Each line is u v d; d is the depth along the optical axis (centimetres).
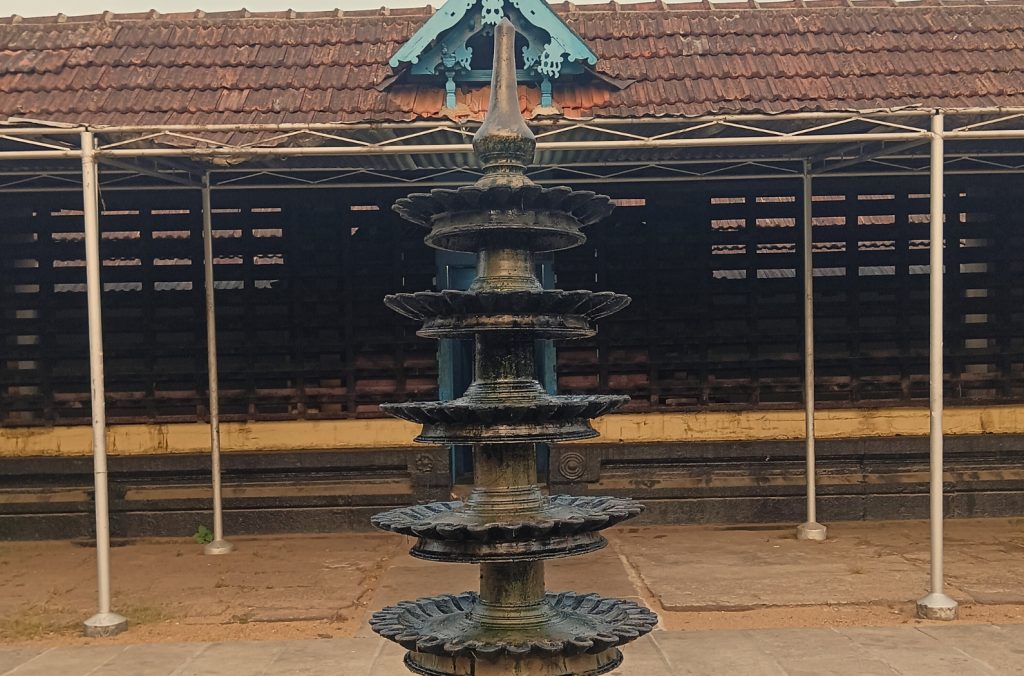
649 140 623
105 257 910
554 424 351
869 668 523
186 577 752
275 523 895
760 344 923
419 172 860
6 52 846
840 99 752
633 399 922
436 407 342
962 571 723
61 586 736
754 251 921
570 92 748
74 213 912
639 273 923
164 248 909
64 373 905
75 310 909
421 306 356
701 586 692
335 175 857
